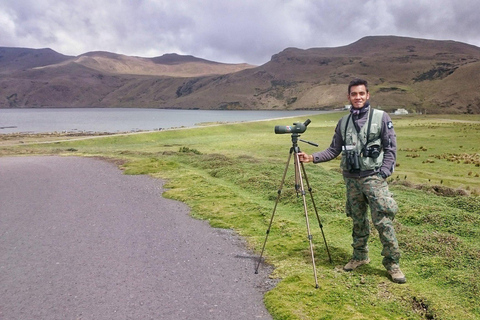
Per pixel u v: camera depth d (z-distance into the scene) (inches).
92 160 765.3
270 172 550.0
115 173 595.5
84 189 479.8
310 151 1290.6
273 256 253.1
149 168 621.0
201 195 431.2
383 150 207.5
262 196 430.3
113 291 209.8
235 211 364.8
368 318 173.0
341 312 178.5
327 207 360.2
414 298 188.2
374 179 204.8
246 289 209.6
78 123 5880.9
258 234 299.3
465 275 205.3
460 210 324.8
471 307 176.9
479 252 232.2
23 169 652.7
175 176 552.1
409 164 919.0
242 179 513.7
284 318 176.2
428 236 265.7
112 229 319.9
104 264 247.0
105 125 5211.6
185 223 334.6
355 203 216.1
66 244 285.4
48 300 201.2
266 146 1501.0
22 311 190.5
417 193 417.1
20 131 4037.9
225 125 2881.4
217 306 191.8
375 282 205.9
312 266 231.5
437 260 227.1
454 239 255.4
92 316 184.4
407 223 306.0
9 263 251.8
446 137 1804.9
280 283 210.5
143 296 203.6
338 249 257.3
